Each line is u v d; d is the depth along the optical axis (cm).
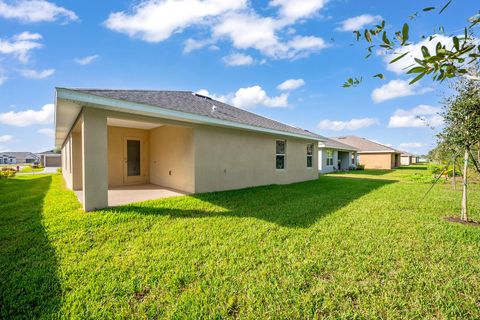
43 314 214
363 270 287
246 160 938
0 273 280
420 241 376
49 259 313
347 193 845
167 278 271
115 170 949
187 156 785
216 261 313
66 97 457
